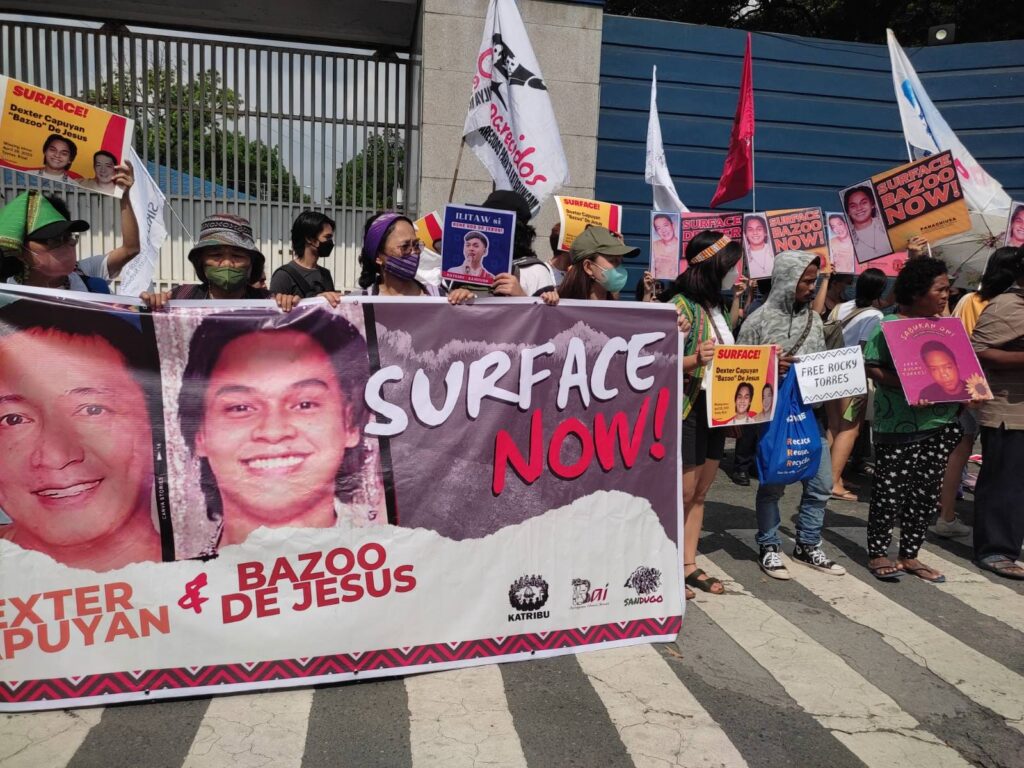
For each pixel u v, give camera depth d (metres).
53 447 2.95
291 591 3.16
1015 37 16.25
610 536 3.62
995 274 5.41
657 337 3.67
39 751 2.76
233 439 3.12
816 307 5.68
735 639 3.84
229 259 3.53
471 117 5.08
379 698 3.17
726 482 6.97
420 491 3.30
